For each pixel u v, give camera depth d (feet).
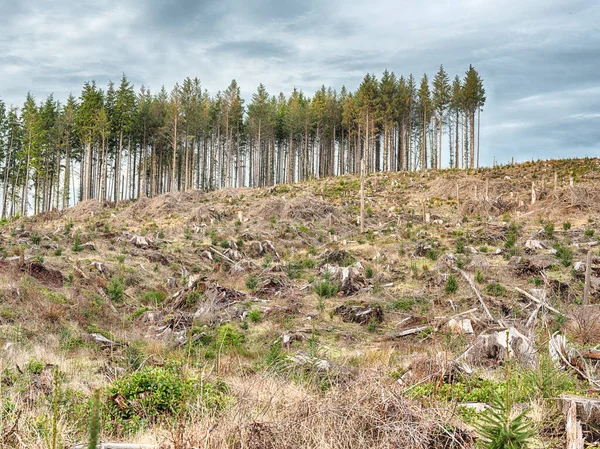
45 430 17.31
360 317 55.67
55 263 64.23
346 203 137.18
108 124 184.75
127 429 20.33
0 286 48.98
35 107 201.46
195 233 98.84
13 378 26.89
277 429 17.42
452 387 24.95
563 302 55.57
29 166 189.67
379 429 17.06
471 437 17.22
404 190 154.20
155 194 219.61
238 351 43.01
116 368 31.40
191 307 58.23
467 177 154.81
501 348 34.37
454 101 224.12
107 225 100.27
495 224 101.71
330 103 245.04
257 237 97.55
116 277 65.82
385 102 226.99
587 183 128.16
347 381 25.90
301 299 63.21
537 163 169.17
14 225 112.27
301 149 256.11
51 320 44.60
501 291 59.82
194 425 18.24
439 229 100.68
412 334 49.14
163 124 210.38
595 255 73.31
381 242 93.56
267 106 223.71
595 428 17.99
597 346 34.96
